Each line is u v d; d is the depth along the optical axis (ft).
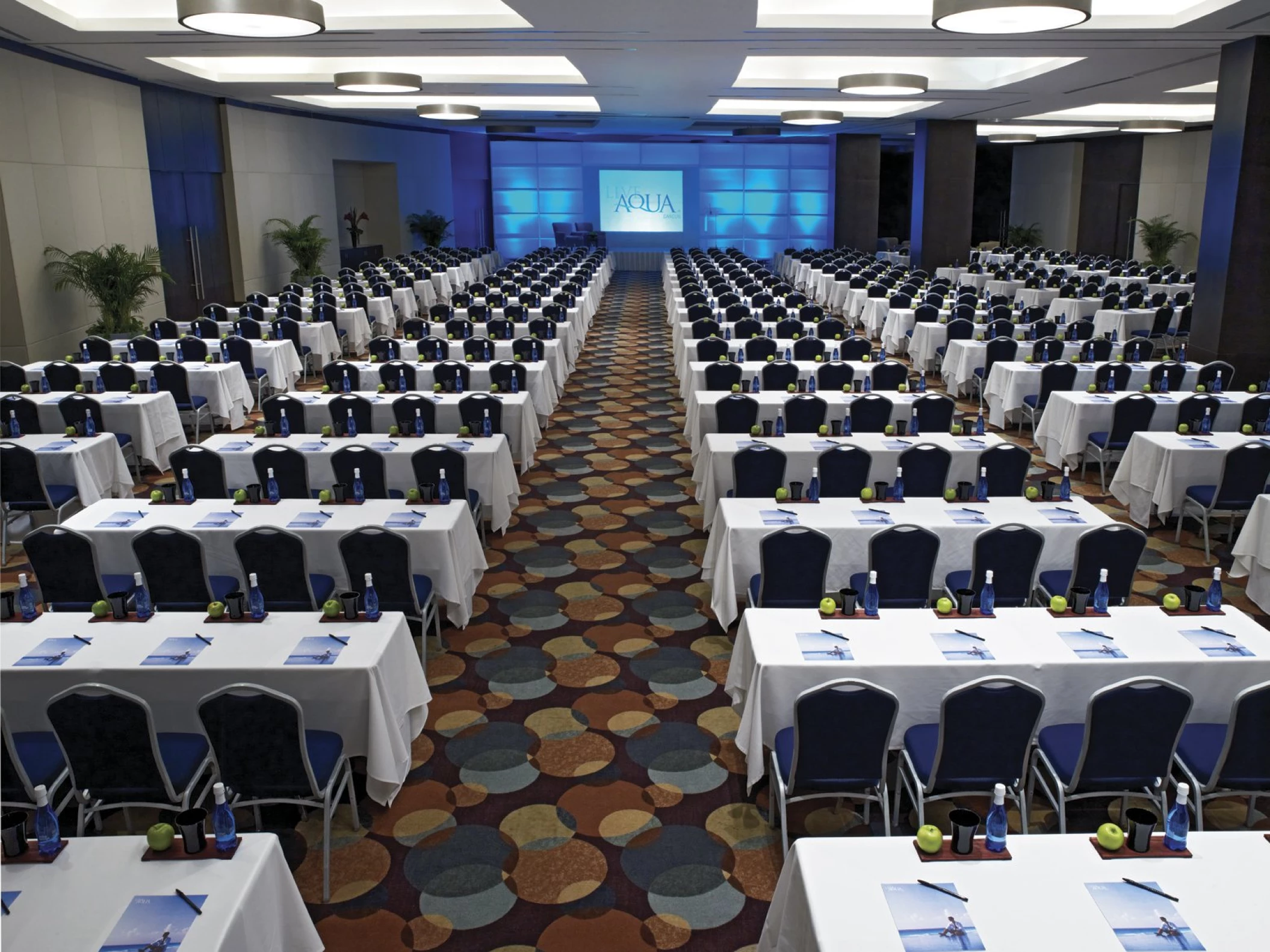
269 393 42.96
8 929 9.53
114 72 51.70
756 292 59.00
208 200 65.57
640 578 24.20
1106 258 87.97
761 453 23.44
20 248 43.86
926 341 47.52
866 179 99.81
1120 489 27.86
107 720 12.64
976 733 12.81
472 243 111.24
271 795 13.84
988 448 23.65
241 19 28.48
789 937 10.37
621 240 112.37
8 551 26.07
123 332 47.67
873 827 14.79
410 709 16.43
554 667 19.88
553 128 104.58
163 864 10.44
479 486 25.95
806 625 15.79
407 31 38.04
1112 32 37.76
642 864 14.08
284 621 16.15
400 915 13.08
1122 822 14.70
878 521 20.43
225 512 21.53
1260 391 32.22
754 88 59.72
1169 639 15.35
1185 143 99.04
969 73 58.44
